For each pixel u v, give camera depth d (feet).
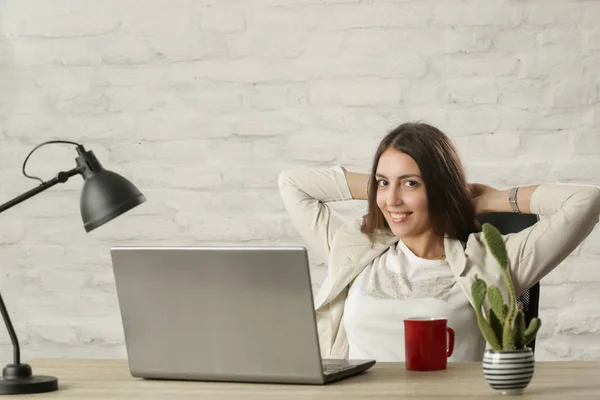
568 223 7.77
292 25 11.57
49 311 12.00
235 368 5.78
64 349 11.98
